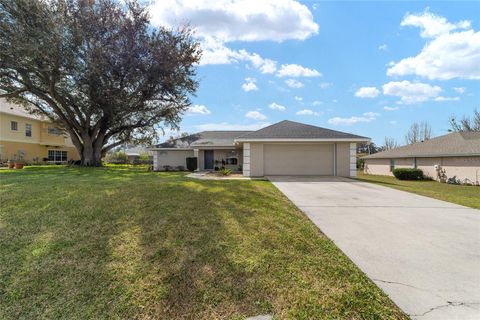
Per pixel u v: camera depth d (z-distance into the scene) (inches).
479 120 1355.8
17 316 94.3
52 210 195.2
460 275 117.2
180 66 754.8
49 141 1115.3
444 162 714.8
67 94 727.1
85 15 638.5
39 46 566.9
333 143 562.3
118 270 118.8
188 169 800.9
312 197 291.4
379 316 90.6
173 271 117.6
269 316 92.3
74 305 99.0
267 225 174.9
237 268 120.3
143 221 175.0
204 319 91.6
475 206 264.4
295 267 122.4
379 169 1082.7
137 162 1363.2
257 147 558.9
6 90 695.1
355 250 143.9
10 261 126.0
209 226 168.4
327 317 91.1
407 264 127.5
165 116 889.5
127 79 708.0
